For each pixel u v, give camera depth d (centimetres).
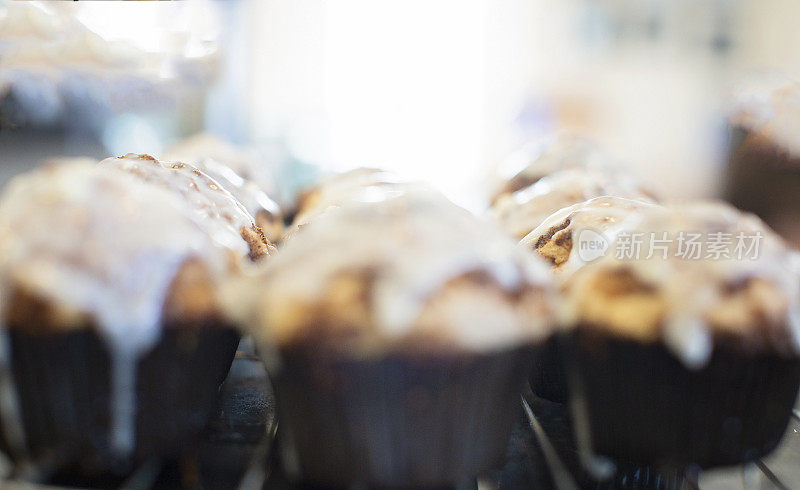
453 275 36
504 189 62
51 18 61
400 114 148
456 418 36
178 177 43
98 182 37
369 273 36
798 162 70
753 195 74
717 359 37
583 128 126
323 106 145
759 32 131
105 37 65
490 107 148
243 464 39
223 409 43
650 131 130
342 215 38
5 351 36
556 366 43
